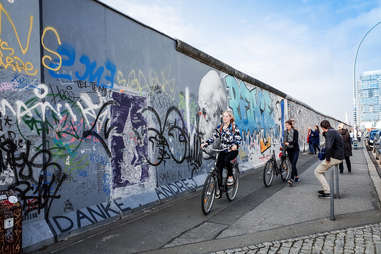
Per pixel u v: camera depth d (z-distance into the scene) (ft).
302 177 28.68
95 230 13.83
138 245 12.04
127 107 17.60
